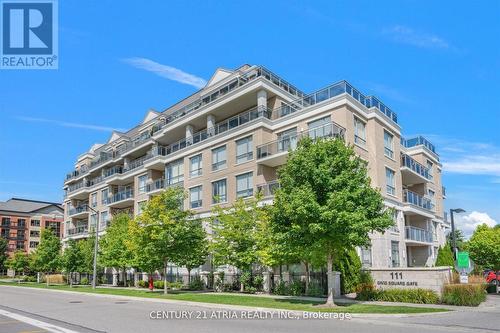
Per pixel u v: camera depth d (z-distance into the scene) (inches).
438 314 665.6
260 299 894.4
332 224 717.9
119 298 1097.4
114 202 2054.6
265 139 1300.4
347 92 1182.3
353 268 991.6
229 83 1465.3
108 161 2196.1
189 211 1197.7
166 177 1686.8
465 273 850.1
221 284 1267.2
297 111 1259.2
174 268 1552.7
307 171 767.7
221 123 1469.0
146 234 1148.5
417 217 1578.5
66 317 675.4
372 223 740.7
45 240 2087.8
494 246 1419.8
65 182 2751.0
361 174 779.4
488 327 536.1
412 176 1530.5
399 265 1278.3
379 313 644.1
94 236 1920.5
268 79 1371.8
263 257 1025.5
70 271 1867.6
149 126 2016.5
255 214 1128.8
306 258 860.0
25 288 1747.0
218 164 1437.0
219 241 1127.0
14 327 567.8
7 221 3988.7
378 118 1285.7
